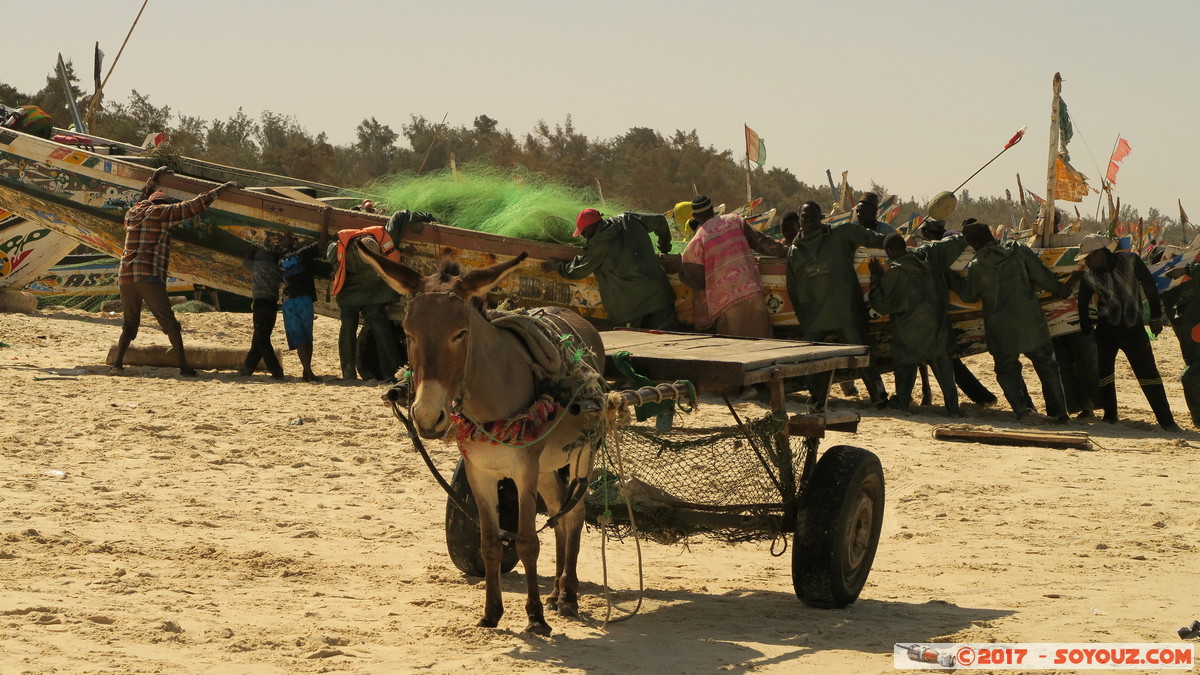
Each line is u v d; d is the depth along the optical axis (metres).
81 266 23.75
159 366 16.67
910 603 6.94
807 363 7.01
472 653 5.58
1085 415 15.17
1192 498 10.27
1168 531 9.05
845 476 6.66
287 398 14.20
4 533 7.40
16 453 10.13
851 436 13.16
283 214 16.25
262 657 5.32
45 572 6.59
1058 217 17.98
